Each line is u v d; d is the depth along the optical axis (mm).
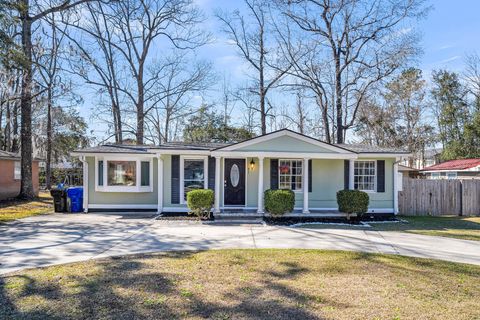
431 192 15422
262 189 13250
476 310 4328
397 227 11477
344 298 4711
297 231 10453
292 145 13445
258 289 5055
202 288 5070
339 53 23406
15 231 10016
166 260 6730
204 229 10656
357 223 12281
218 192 13172
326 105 24766
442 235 9938
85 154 14312
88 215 13727
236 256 7090
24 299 4590
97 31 24875
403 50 21250
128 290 4949
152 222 11984
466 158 30281
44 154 32438
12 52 13867
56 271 5902
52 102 24750
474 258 7246
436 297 4801
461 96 33188
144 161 14703
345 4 21906
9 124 27766
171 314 4141
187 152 13531
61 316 4066
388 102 32406
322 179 14398
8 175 20359
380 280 5566
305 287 5160
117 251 7582
